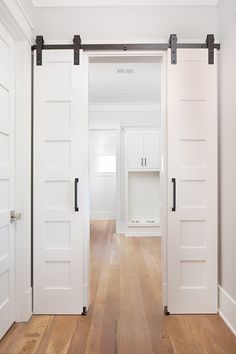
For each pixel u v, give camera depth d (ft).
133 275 11.18
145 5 8.23
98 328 7.20
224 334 6.93
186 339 6.70
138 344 6.50
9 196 7.14
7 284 7.07
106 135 25.64
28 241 7.72
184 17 8.24
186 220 7.98
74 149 7.93
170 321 7.57
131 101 19.86
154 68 13.82
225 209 7.75
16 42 7.48
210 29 8.25
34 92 7.92
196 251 7.98
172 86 7.95
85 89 8.10
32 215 7.94
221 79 8.00
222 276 7.90
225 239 7.73
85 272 8.07
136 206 20.13
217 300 8.02
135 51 8.14
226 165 7.70
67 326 7.30
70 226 7.95
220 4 7.99
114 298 9.00
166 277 8.05
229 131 7.50
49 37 8.18
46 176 7.94
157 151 19.44
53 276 7.97
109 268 12.09
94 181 25.59
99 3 8.19
